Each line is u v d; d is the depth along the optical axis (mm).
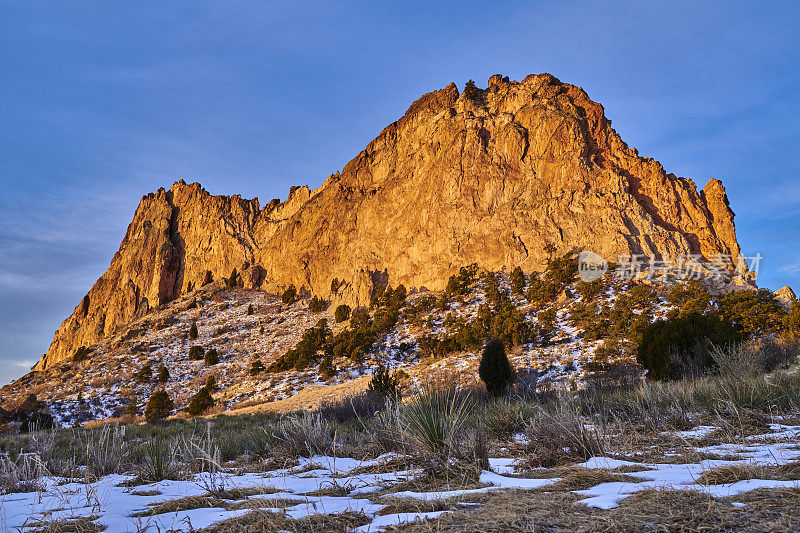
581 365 35438
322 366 48469
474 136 83812
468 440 4613
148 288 110375
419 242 78562
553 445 5141
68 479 5695
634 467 3832
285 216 115938
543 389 14461
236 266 110000
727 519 1953
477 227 75125
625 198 71438
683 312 42750
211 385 51594
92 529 2764
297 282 94125
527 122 82750
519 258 68938
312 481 4461
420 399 5129
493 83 97688
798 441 4668
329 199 101188
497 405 9898
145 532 2574
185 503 3395
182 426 18609
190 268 114000
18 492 4719
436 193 81438
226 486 4434
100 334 107438
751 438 5098
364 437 7094
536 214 72625
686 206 72938
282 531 2303
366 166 104000
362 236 91000
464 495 3004
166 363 66875
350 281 83250
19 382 72438
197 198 122750
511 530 1983
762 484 2664
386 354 51938
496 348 17250
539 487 3273
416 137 99125
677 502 2324
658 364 16656
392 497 3145
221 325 82500
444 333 53969
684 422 6477
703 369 14500
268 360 62562
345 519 2463
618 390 12281
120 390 56781
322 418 9672
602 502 2506
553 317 49500
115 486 5055
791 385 7457
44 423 34281
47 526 2869
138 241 116750
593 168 75562
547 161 77438
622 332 39312
